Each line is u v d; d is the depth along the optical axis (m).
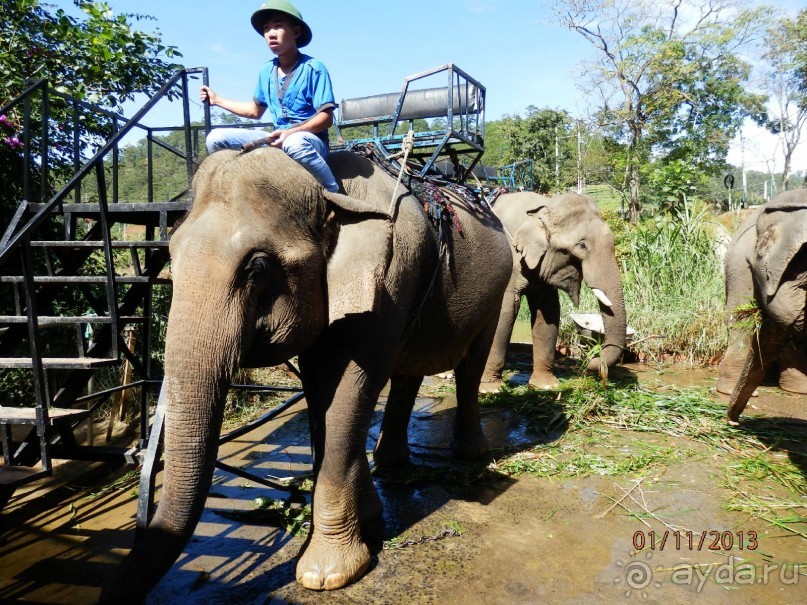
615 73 20.94
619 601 2.68
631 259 9.27
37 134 5.49
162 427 2.82
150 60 6.47
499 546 3.17
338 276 2.53
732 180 13.18
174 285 2.18
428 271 3.23
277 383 6.45
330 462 2.78
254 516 3.49
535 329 6.86
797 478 4.00
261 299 2.36
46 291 3.94
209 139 2.61
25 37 5.40
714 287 8.44
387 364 2.87
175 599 2.66
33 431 3.51
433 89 4.90
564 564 2.99
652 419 5.26
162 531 2.13
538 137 26.33
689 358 7.89
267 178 2.35
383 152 3.52
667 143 21.86
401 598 2.69
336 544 2.80
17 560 3.02
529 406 5.67
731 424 4.98
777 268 3.38
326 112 2.74
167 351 2.12
